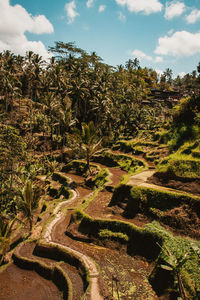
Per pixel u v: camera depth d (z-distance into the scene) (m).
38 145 45.19
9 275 11.51
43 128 47.00
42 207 21.77
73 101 51.53
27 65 50.69
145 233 11.58
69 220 16.05
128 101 57.22
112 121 50.97
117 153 35.12
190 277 8.46
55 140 47.69
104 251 12.02
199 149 16.14
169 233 11.31
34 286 10.72
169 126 31.92
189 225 11.59
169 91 80.81
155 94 80.81
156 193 13.55
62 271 10.85
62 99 50.16
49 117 49.12
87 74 56.84
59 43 61.22
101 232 13.02
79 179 28.77
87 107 53.88
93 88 49.31
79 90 45.88
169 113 41.81
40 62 48.41
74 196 22.19
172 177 14.89
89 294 8.97
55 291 10.32
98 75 55.50
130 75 87.50
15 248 13.59
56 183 29.06
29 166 29.89
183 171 14.59
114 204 15.73
